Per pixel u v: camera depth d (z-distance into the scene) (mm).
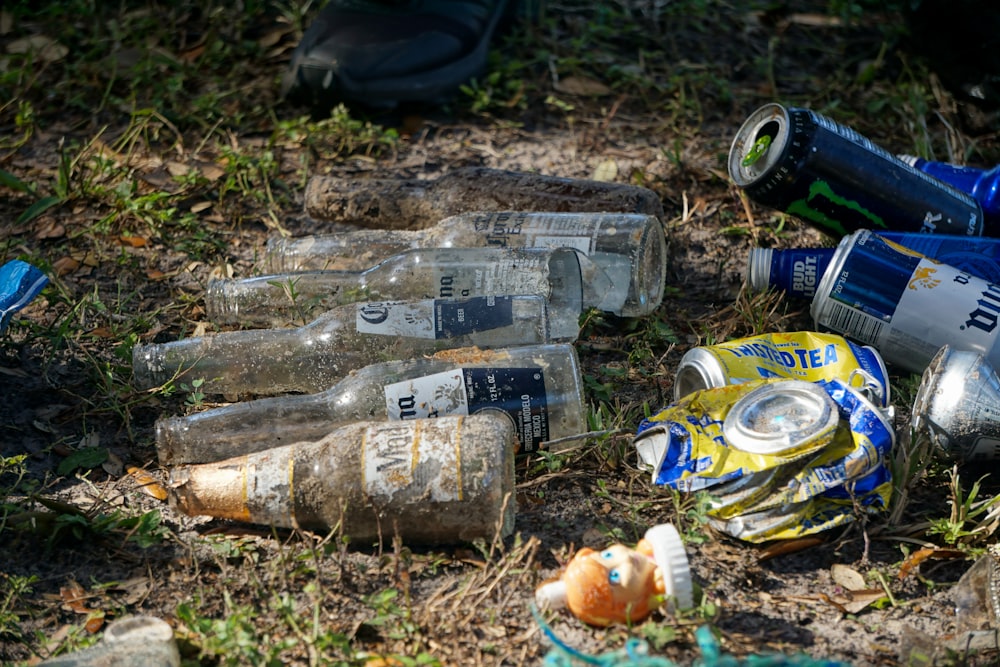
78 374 2557
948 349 2230
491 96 3912
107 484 2230
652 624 1763
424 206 2994
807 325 2787
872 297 2455
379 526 1938
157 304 2844
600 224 2705
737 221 3238
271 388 2396
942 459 2236
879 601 1925
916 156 3381
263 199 3311
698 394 2186
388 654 1788
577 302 2525
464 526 1946
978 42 3479
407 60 3699
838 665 1605
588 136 3719
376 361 2346
